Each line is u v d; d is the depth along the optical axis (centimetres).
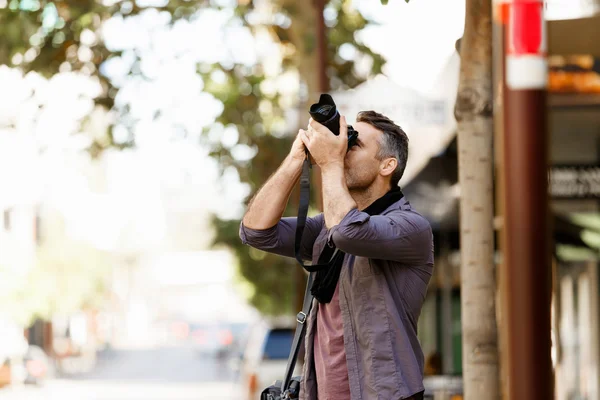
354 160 440
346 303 423
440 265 1346
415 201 1173
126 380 4125
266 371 1591
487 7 591
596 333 1526
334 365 424
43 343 4703
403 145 446
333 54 1529
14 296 3731
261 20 1528
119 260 9262
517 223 387
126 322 9362
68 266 4431
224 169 1795
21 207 4550
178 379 4166
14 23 1127
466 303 596
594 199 1291
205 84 1683
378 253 411
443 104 971
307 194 443
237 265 2819
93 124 1439
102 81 1379
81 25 1279
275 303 3447
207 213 2795
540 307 385
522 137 387
